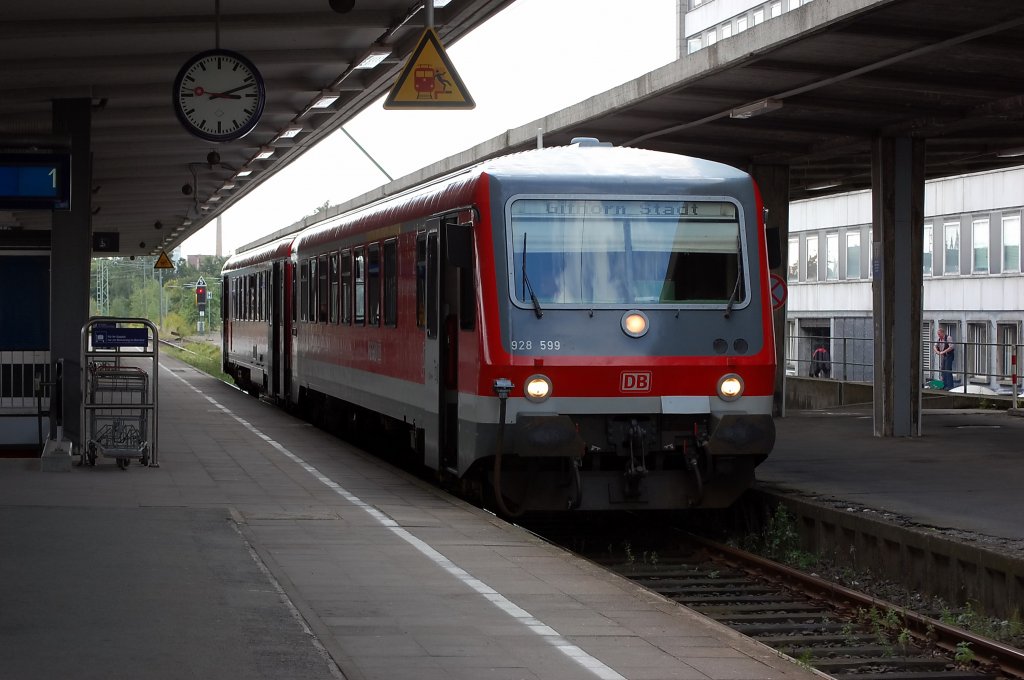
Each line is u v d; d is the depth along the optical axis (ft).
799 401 114.52
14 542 33.14
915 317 69.05
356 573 30.99
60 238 54.90
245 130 49.06
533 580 30.81
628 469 41.45
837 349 179.93
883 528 39.58
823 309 184.96
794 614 35.04
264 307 93.40
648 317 41.63
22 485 44.91
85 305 54.95
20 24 52.65
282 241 87.97
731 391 41.91
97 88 65.36
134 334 50.83
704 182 42.80
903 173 68.74
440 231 46.19
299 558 32.71
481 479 44.14
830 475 51.52
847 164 80.48
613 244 41.96
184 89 48.65
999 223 149.79
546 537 47.34
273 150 93.45
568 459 42.04
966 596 35.73
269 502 42.68
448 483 52.80
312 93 73.00
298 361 78.69
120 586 27.96
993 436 68.90
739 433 41.39
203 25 54.19
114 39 54.90
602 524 50.19
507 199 41.68
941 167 85.40
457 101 46.55
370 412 63.10
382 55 61.46
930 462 56.29
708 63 52.80
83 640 23.09
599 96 61.98
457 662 22.84
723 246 42.68
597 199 42.04
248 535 35.96
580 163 43.32
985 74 55.31
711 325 42.06
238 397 100.32
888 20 45.91
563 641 24.77
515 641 24.67
